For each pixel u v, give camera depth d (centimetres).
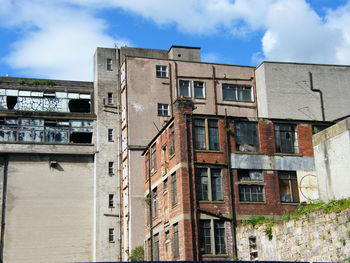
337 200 3091
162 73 5419
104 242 5262
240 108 5416
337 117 5362
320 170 3594
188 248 3481
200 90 5431
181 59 5844
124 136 5369
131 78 5347
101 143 5541
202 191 3653
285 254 3114
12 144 5391
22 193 5300
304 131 3984
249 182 3766
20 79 5741
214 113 5347
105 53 5803
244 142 3850
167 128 3959
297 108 5300
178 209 3628
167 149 3931
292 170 3872
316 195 3838
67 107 5750
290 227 3097
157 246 4050
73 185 5450
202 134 3775
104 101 5659
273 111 5247
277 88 5331
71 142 5578
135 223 4966
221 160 3747
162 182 4006
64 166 5481
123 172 5375
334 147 3466
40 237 5216
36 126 5541
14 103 5634
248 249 3462
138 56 5431
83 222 5366
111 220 5341
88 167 5550
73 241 5284
